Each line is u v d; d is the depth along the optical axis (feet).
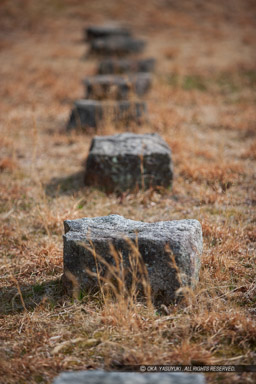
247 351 11.34
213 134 32.22
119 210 20.53
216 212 20.16
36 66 49.01
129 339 11.84
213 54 55.01
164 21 70.49
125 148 22.48
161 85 43.55
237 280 14.64
